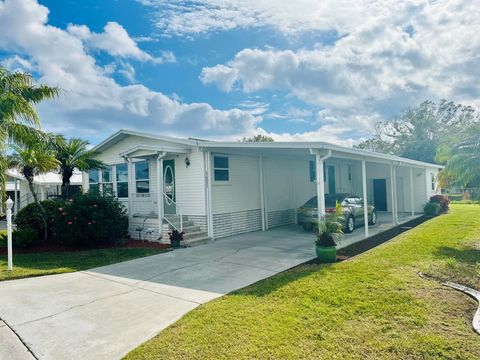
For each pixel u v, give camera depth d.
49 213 11.57
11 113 10.28
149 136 12.76
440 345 3.60
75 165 15.09
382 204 21.11
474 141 9.91
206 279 6.55
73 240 10.15
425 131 41.72
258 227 13.72
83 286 6.32
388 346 3.62
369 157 11.49
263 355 3.52
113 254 9.34
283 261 7.91
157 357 3.54
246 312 4.65
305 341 3.79
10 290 6.14
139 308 5.05
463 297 4.98
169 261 8.27
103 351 3.75
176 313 4.79
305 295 5.25
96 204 10.67
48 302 5.41
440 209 18.64
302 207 13.08
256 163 13.88
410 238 10.20
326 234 7.90
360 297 5.08
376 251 8.45
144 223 11.77
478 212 18.09
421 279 5.90
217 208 11.89
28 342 4.00
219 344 3.78
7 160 11.42
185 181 12.04
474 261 7.20
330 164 19.02
